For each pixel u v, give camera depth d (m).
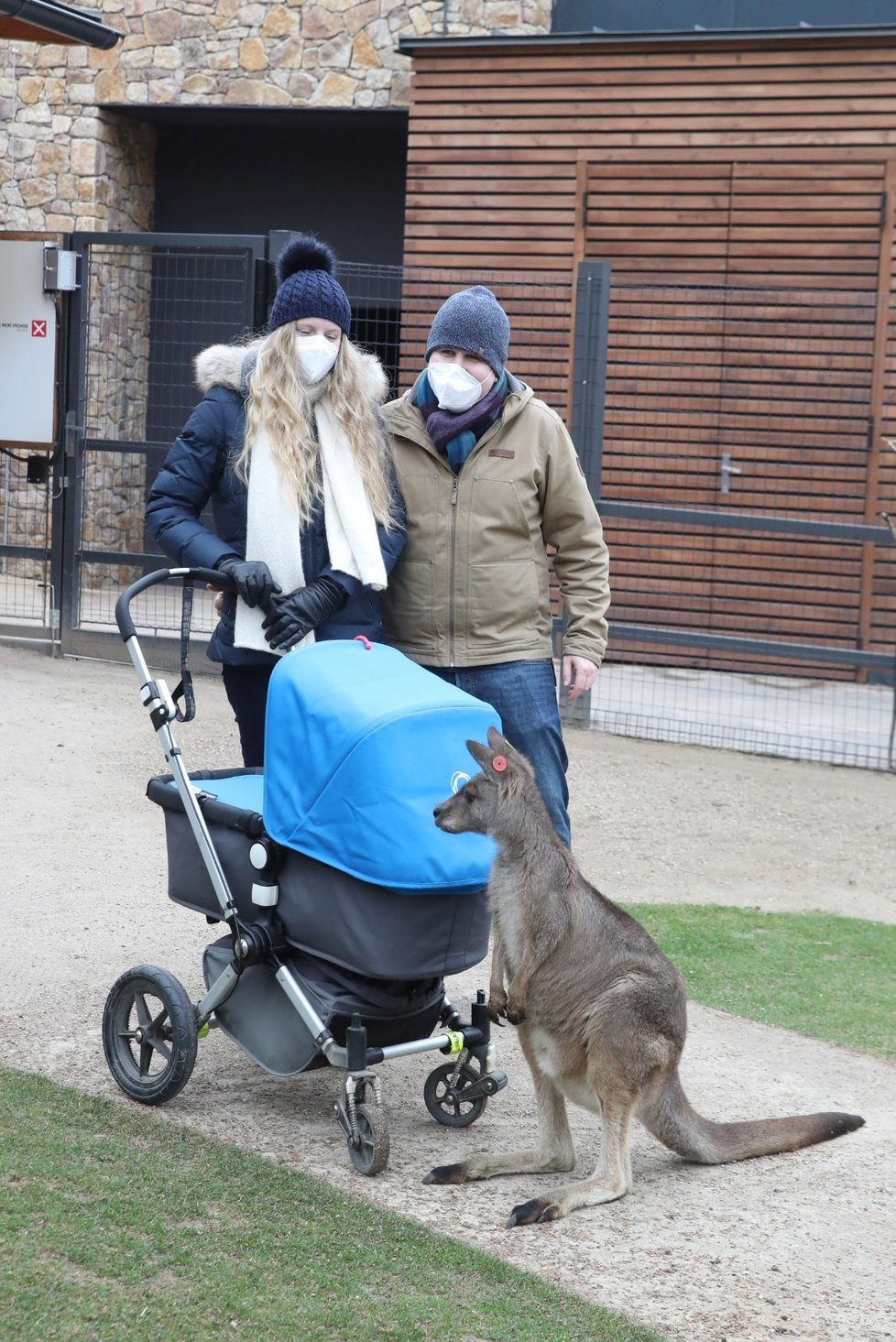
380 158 15.44
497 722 4.45
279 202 15.78
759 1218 4.23
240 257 11.02
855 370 12.34
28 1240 3.60
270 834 4.32
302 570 4.88
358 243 15.62
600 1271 3.84
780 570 12.54
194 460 5.00
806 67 12.45
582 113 13.06
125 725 9.73
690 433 12.84
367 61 14.23
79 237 11.25
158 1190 3.96
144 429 13.95
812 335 12.42
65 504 11.55
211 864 4.49
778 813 9.26
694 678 12.41
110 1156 4.15
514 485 5.14
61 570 11.61
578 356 10.86
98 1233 3.68
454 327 4.98
